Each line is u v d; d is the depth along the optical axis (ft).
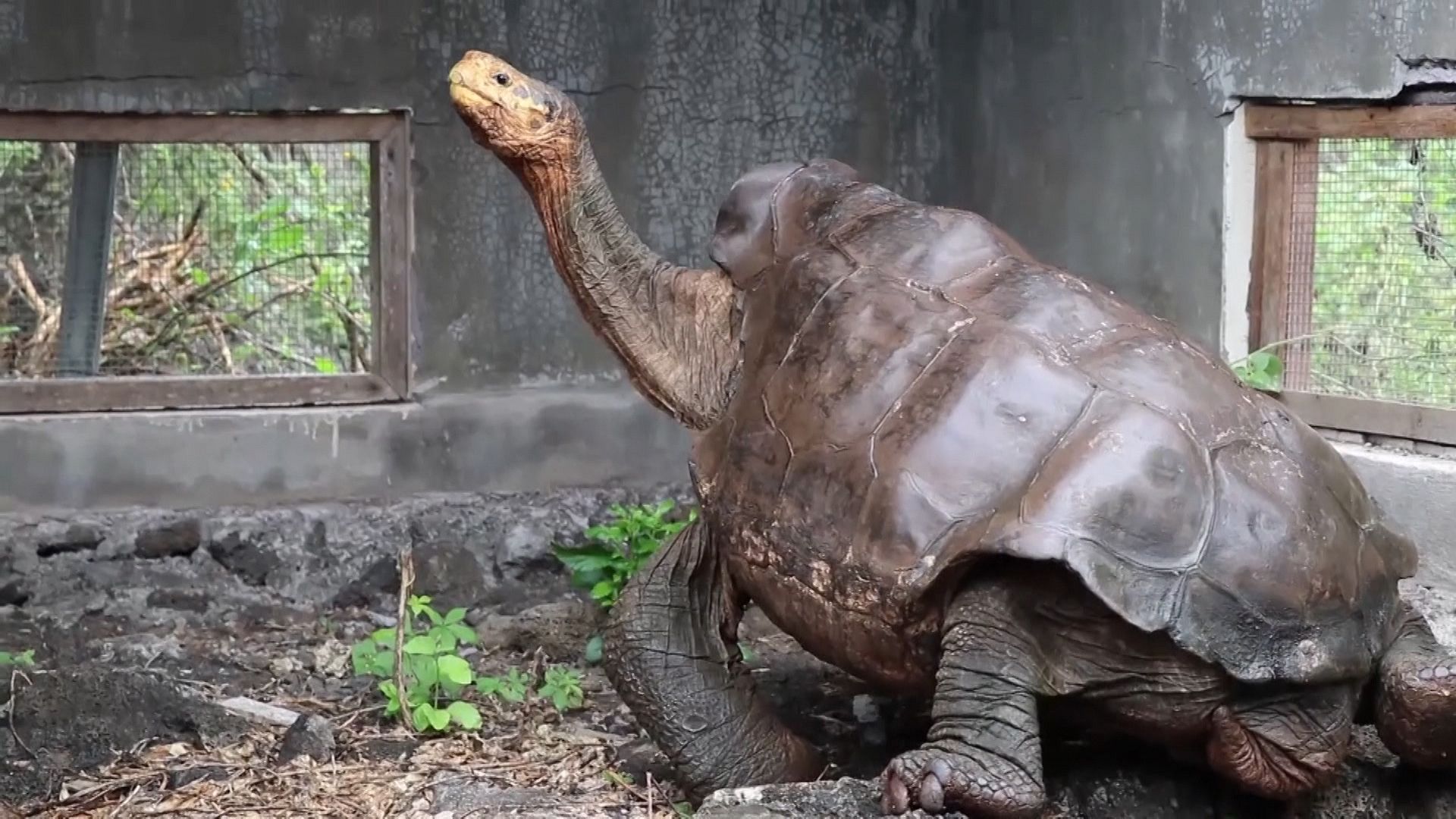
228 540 20.34
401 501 21.16
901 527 11.51
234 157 22.34
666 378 14.93
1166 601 10.64
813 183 14.79
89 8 19.65
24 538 19.72
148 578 20.02
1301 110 17.79
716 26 21.99
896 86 22.74
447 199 21.17
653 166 21.90
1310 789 11.37
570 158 15.14
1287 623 10.83
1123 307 12.82
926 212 13.82
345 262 22.88
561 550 18.90
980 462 11.48
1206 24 18.51
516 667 17.57
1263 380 17.88
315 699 16.49
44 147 21.54
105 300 21.40
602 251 15.29
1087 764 12.36
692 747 13.73
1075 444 11.25
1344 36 16.97
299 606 19.99
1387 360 17.46
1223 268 18.53
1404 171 17.08
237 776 14.30
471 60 14.97
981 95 22.25
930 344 12.33
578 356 21.85
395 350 21.29
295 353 23.67
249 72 20.21
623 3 21.61
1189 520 10.91
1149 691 11.21
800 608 12.37
